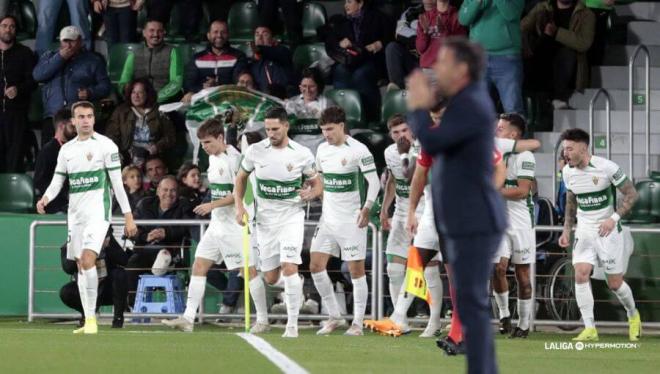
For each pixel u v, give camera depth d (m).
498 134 40.50
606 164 41.06
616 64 58.94
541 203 47.31
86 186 40.16
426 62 55.69
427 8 56.16
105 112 58.50
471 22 54.53
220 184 43.12
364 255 42.50
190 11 63.56
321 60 59.91
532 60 57.75
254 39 61.50
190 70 58.47
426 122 20.05
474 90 20.09
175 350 30.62
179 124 58.28
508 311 42.88
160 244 47.88
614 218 41.03
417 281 34.31
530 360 30.56
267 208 40.69
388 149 43.25
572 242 46.22
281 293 47.81
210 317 46.88
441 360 29.52
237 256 42.75
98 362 26.80
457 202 20.02
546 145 55.91
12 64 58.78
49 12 62.31
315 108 54.78
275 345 33.41
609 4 56.25
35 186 52.69
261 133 54.25
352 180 42.19
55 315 48.38
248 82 56.59
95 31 64.50
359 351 32.06
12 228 49.22
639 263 46.28
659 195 49.84
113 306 46.00
